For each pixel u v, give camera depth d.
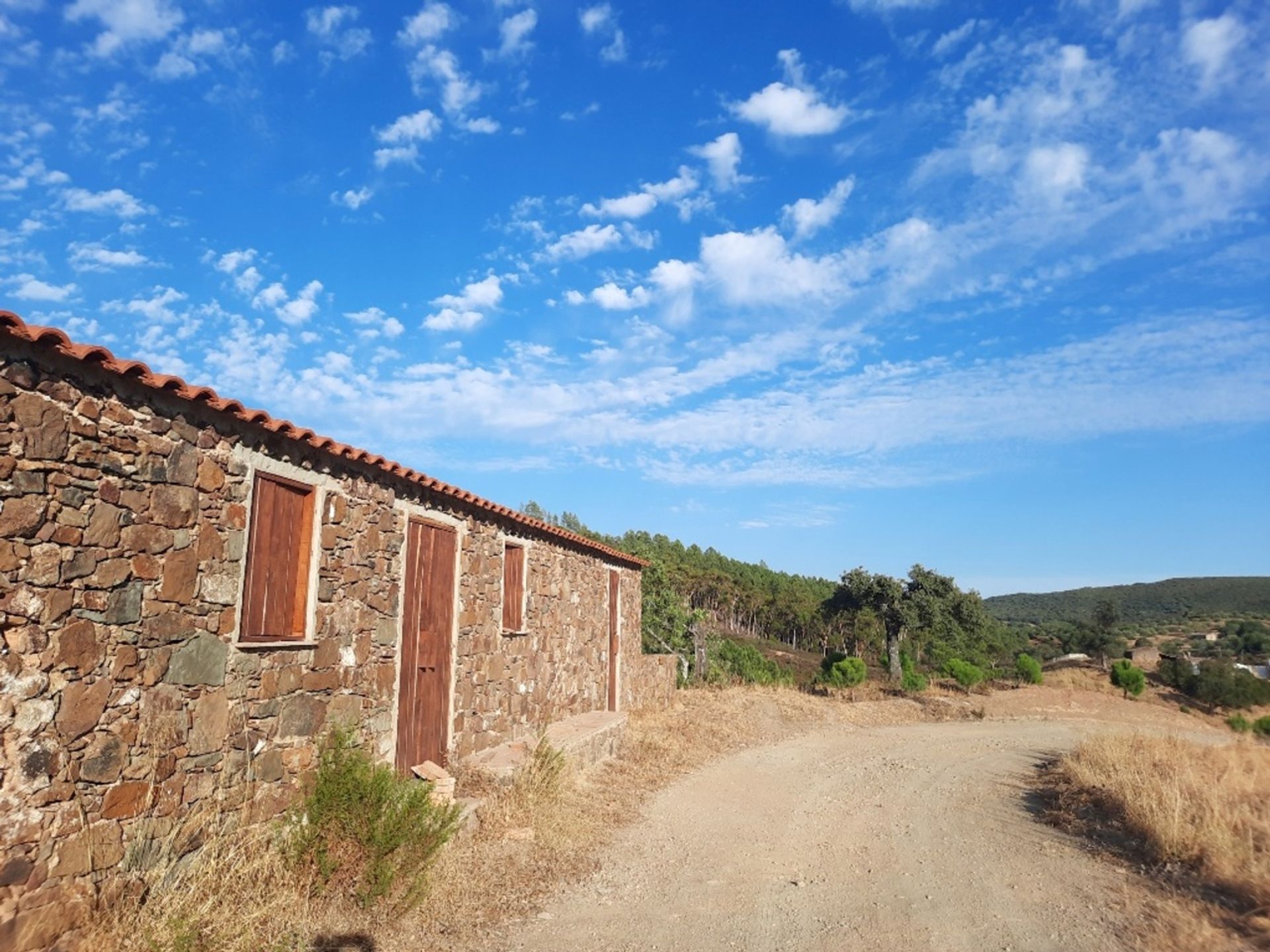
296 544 6.71
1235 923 5.93
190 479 5.44
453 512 9.62
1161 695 34.12
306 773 6.53
